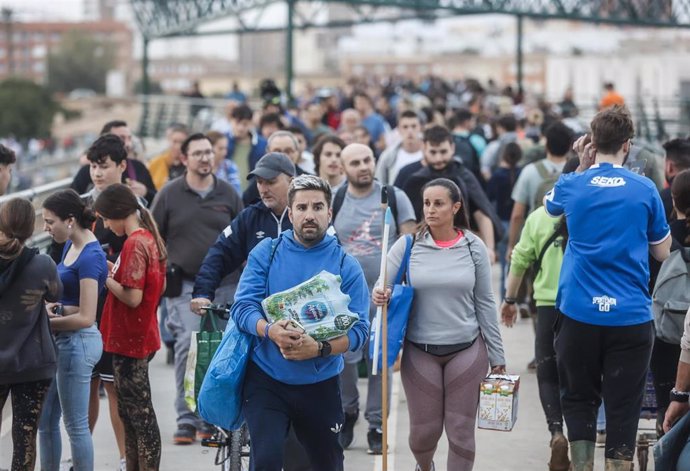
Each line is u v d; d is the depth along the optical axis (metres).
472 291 13.35
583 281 12.68
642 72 145.62
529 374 21.27
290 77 59.00
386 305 13.05
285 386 11.87
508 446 16.75
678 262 13.77
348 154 16.52
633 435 12.78
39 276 12.73
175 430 17.73
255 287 11.97
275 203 14.69
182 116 66.00
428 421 13.24
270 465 11.68
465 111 31.70
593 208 12.60
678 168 15.67
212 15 66.06
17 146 141.38
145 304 13.93
